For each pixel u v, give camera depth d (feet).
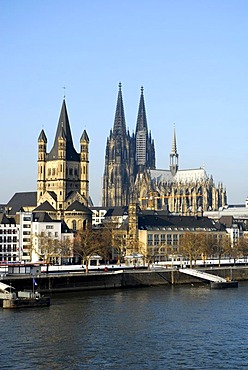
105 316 631.15
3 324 583.99
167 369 443.73
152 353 481.87
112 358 469.16
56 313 646.33
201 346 502.79
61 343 510.99
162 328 571.28
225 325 585.63
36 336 535.60
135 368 445.37
